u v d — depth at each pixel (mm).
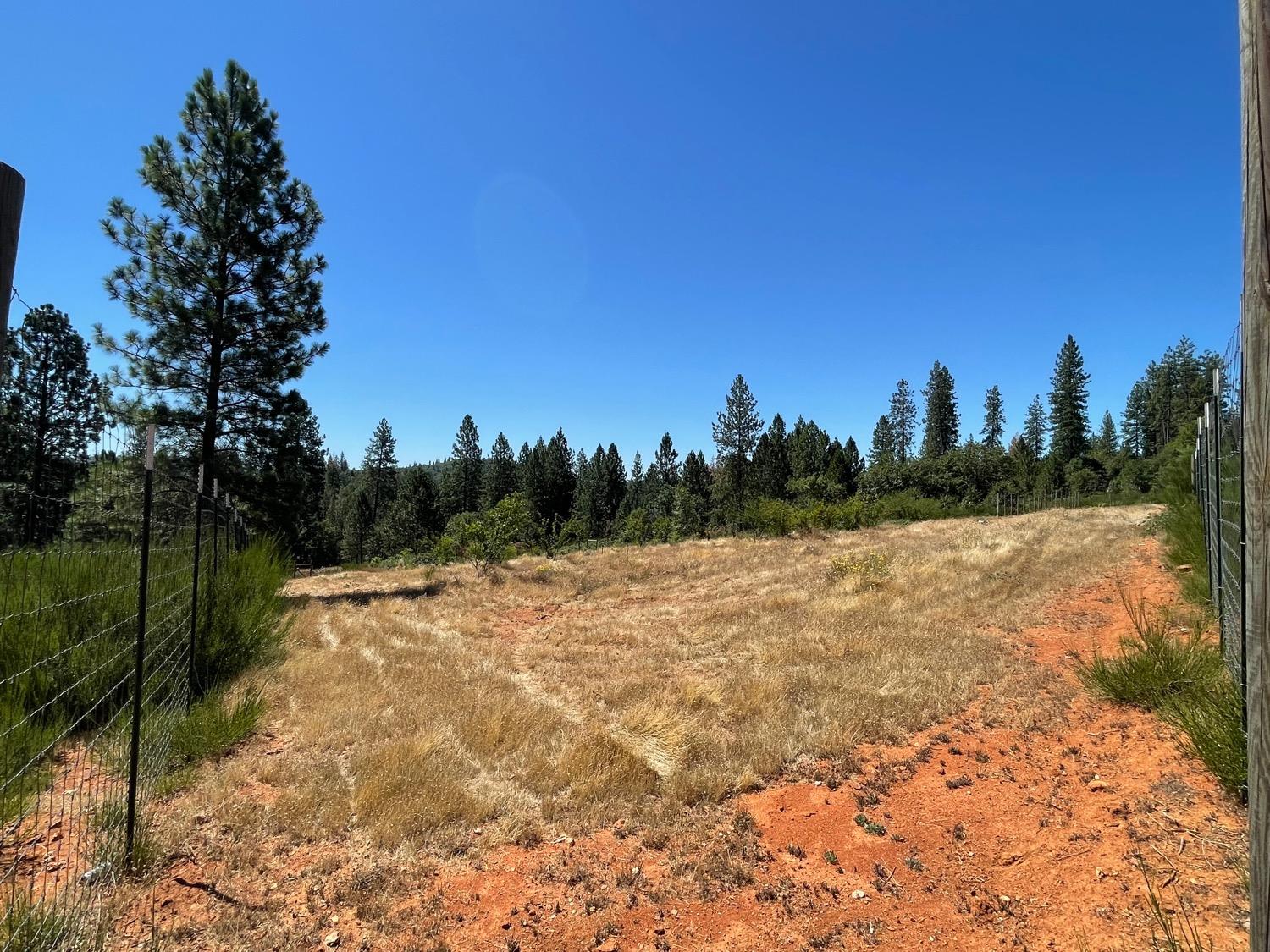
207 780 4191
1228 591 4156
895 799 3758
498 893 3084
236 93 12734
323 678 6555
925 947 2625
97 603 5008
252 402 13258
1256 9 1202
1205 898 2521
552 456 68000
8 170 1715
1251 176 1212
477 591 13383
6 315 1722
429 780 4113
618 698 5746
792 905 2932
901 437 69625
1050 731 4363
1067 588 8992
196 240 12289
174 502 6039
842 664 6195
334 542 53688
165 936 2732
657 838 3463
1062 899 2742
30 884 2975
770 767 4203
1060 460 48250
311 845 3486
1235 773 3109
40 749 4023
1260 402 1214
